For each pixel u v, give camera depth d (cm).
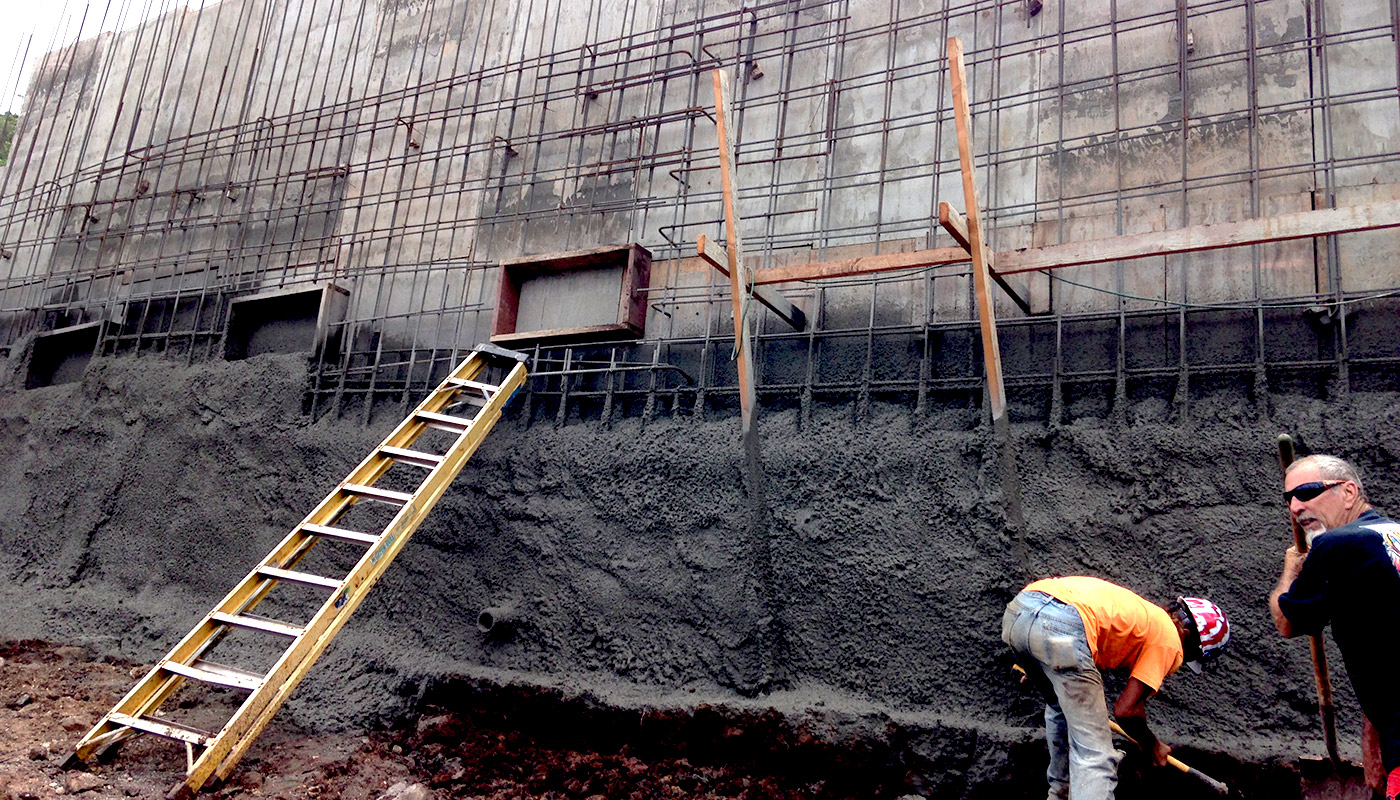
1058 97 491
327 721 496
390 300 688
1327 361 391
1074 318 438
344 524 595
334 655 538
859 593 441
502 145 685
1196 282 432
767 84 601
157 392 725
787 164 575
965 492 433
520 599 519
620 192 630
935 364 475
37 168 1024
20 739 420
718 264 445
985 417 442
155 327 800
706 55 627
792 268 442
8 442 809
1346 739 351
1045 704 391
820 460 470
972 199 386
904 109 547
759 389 507
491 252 662
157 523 673
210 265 801
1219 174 441
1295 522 299
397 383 639
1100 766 308
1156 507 397
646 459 514
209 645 427
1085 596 333
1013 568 411
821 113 573
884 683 425
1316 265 411
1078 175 488
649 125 630
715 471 492
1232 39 472
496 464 561
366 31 818
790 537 463
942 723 398
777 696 438
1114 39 472
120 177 860
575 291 581
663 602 480
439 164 719
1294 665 364
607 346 571
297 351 695
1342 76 446
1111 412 427
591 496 523
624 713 448
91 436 746
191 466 679
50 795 355
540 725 470
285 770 439
